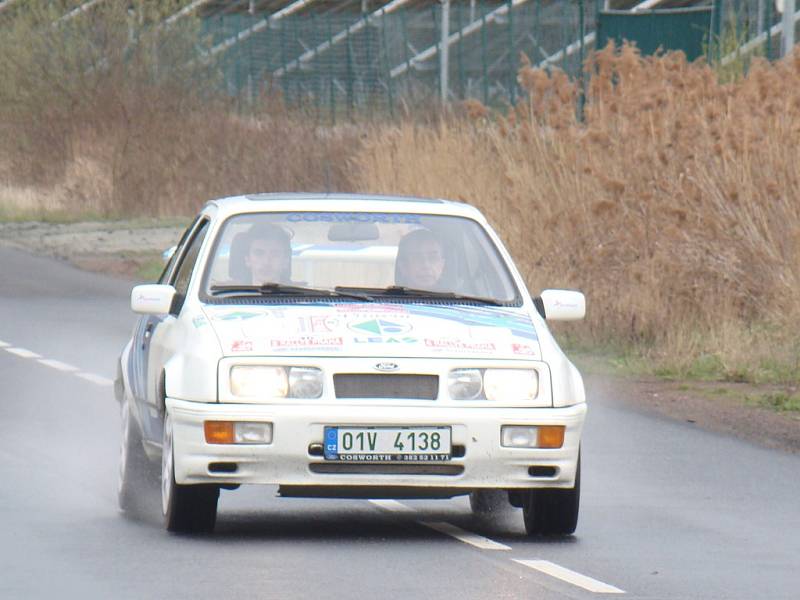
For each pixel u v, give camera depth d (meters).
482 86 147.38
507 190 59.25
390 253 28.78
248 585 22.73
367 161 69.50
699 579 23.73
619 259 55.06
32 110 120.88
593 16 140.38
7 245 97.19
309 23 154.50
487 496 29.70
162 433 27.02
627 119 57.12
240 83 155.88
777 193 53.06
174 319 27.53
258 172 105.12
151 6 123.25
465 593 22.47
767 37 86.62
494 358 25.92
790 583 23.59
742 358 47.88
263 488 31.59
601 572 24.09
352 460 25.28
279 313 26.59
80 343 55.25
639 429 39.31
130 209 113.62
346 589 22.59
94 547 25.30
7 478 31.84
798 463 35.06
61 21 122.62
